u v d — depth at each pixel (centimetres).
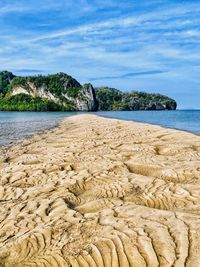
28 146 1549
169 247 401
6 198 673
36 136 2123
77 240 445
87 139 1731
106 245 420
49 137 2005
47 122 4406
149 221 484
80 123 3644
